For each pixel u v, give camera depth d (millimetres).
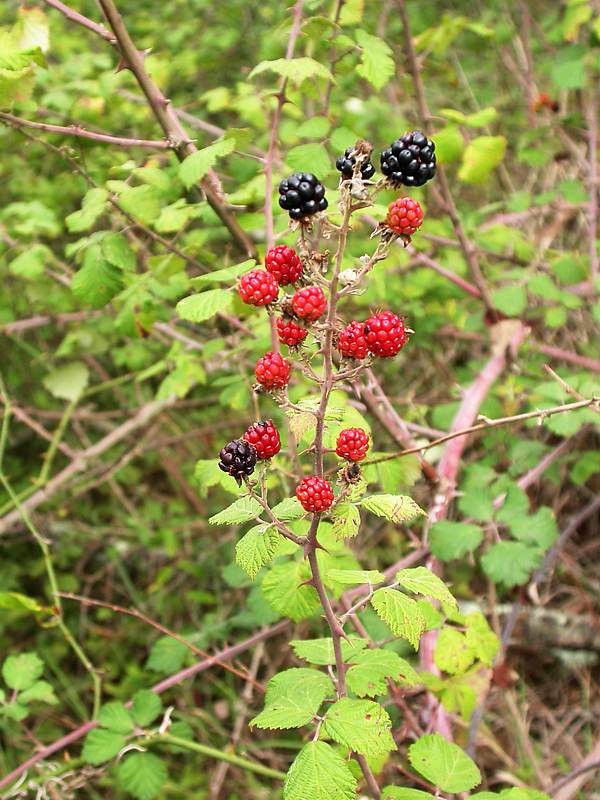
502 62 779
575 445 553
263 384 241
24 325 618
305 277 238
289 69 344
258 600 441
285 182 227
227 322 470
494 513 403
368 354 241
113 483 667
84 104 538
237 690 570
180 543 669
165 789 519
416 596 406
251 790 515
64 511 650
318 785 237
